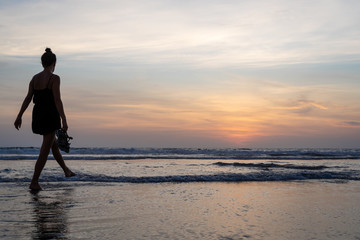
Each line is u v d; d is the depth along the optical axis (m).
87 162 12.80
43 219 3.13
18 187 5.10
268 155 24.33
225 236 2.70
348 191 5.46
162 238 2.60
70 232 2.71
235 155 24.00
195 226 3.01
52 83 4.99
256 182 6.53
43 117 4.93
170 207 3.88
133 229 2.86
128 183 5.93
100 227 2.90
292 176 7.32
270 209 3.89
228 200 4.45
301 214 3.64
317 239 2.67
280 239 2.65
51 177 6.20
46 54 5.13
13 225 2.89
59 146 4.91
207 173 7.92
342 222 3.29
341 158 20.33
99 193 4.73
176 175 7.05
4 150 22.09
